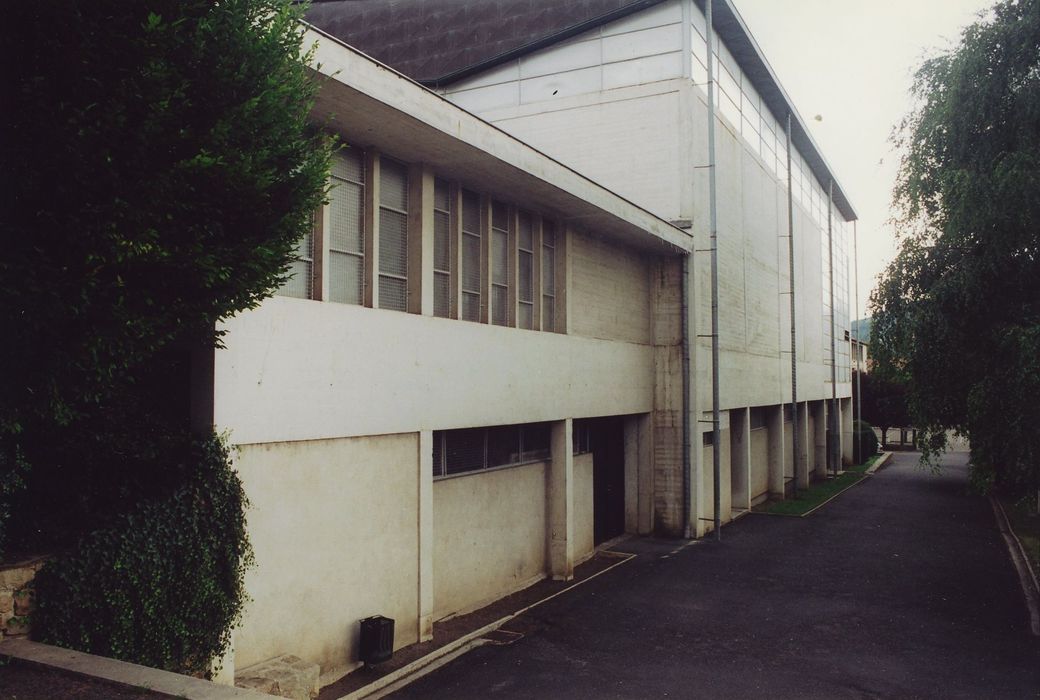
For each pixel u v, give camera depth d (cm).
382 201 1107
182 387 799
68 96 538
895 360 1490
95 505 724
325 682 928
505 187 1319
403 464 1070
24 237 532
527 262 1505
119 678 589
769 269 2736
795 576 1545
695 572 1584
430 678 974
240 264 611
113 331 559
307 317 898
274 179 639
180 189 567
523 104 2122
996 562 1681
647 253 1977
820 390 3572
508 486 1421
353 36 2495
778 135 2897
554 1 2202
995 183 1234
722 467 2188
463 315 1291
